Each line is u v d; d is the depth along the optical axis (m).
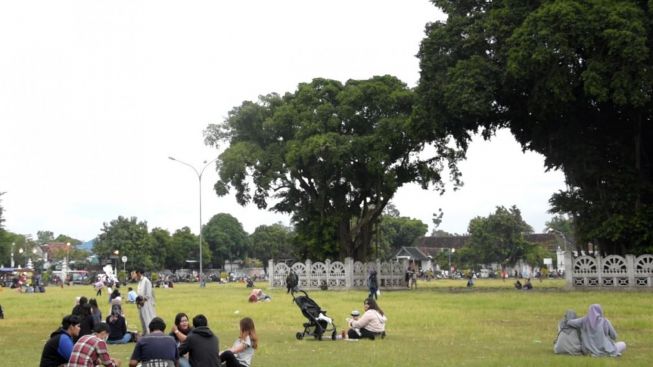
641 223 41.69
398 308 29.98
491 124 49.19
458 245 155.38
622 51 36.78
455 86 42.69
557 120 45.84
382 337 18.81
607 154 45.16
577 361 13.47
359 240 61.25
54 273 106.38
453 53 46.03
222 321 25.08
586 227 43.81
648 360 13.74
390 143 53.75
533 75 40.41
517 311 27.86
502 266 114.62
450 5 48.81
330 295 43.72
